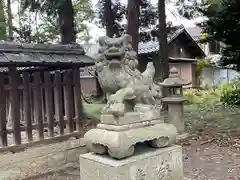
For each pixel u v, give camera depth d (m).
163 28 11.54
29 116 5.13
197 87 22.81
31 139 5.13
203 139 7.36
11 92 4.91
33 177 4.96
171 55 21.67
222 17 10.88
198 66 23.34
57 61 5.11
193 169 5.21
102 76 3.19
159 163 3.06
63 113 5.67
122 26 12.45
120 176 2.68
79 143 5.70
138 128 3.00
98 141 2.90
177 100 7.62
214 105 14.27
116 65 3.04
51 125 5.39
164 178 3.11
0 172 4.68
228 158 5.77
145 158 2.91
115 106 2.88
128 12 9.75
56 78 5.50
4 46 4.80
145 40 13.35
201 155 6.07
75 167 5.46
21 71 6.13
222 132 8.08
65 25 9.07
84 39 18.86
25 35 10.29
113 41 3.05
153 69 3.60
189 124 9.38
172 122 7.77
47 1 8.56
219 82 24.70
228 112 11.79
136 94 3.18
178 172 3.28
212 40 12.20
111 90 3.18
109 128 2.92
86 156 3.06
